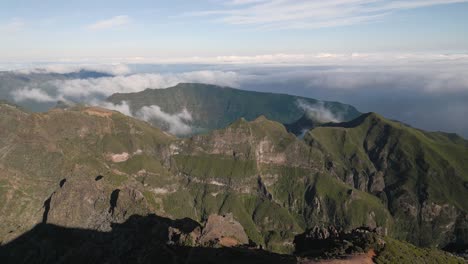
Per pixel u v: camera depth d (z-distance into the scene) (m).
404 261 172.00
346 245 182.38
